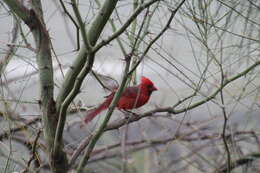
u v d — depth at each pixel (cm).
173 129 1047
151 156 1068
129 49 776
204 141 1157
